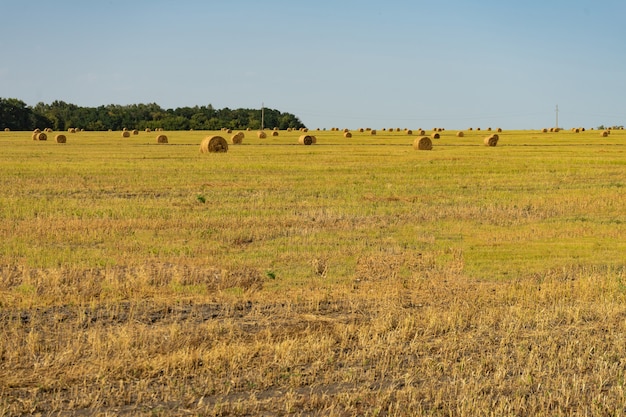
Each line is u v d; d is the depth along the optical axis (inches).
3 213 821.2
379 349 385.7
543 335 416.5
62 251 625.0
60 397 323.0
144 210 858.1
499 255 642.8
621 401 323.3
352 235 727.1
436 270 586.6
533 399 323.3
